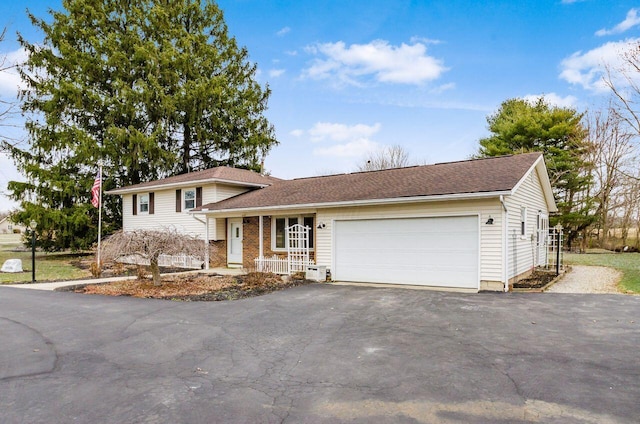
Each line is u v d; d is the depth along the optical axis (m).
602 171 27.47
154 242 11.52
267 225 16.12
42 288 11.73
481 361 4.96
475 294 9.77
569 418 3.47
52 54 24.84
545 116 27.22
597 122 27.31
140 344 5.95
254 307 8.67
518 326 6.59
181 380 4.50
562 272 13.80
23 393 4.14
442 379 4.39
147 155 25.77
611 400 3.81
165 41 26.45
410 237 11.84
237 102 30.39
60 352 5.59
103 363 5.11
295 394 4.07
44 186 23.84
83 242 24.42
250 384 4.36
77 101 24.36
